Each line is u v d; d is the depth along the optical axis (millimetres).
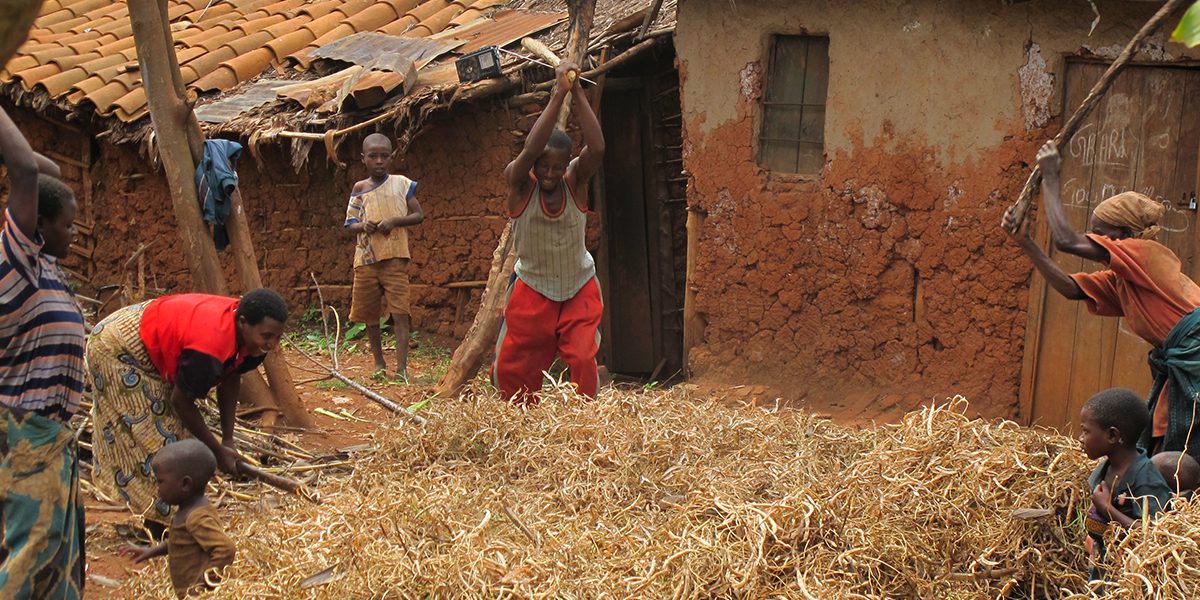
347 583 4094
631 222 11062
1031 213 7406
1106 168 7145
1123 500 4129
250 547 4410
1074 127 4711
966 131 7570
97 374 5055
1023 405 7574
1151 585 3668
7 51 1572
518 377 6613
